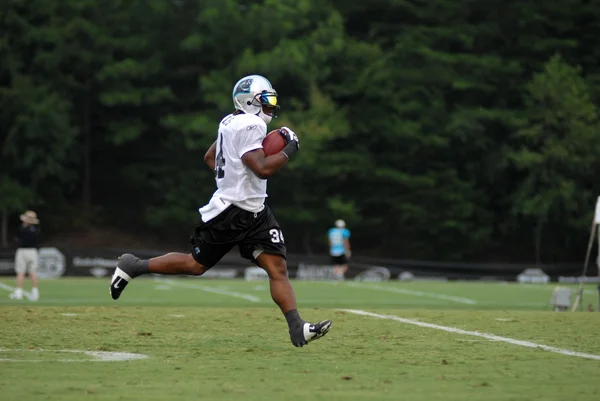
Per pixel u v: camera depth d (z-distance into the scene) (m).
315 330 26.12
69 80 161.25
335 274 123.44
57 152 154.25
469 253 175.00
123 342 28.72
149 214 164.62
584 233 170.50
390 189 170.25
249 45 162.62
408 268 136.38
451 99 173.25
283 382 20.78
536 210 160.62
